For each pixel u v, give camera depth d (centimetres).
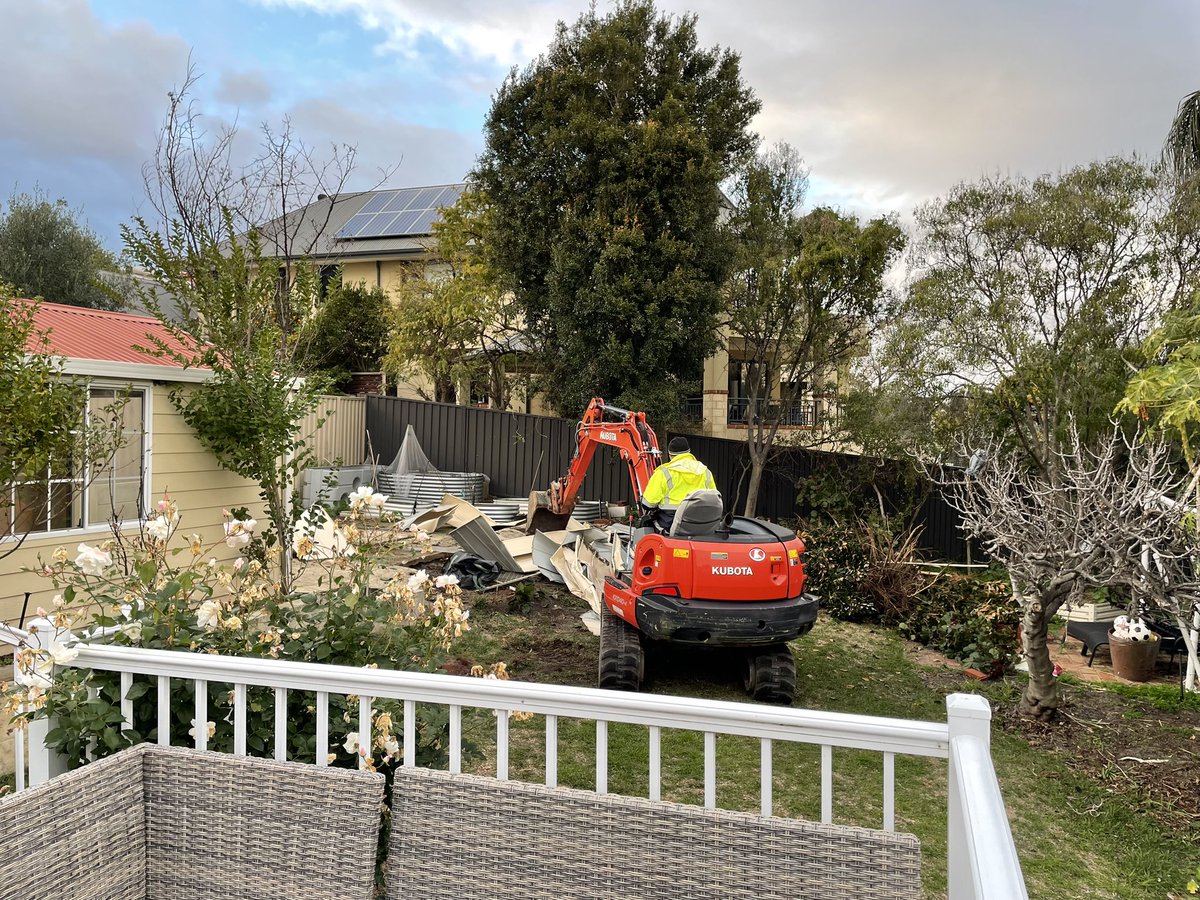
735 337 1820
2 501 629
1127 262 1188
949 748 215
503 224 1565
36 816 241
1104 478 598
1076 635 905
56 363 718
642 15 1540
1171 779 573
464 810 252
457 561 1074
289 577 827
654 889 237
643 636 745
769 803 238
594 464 1716
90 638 325
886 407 1325
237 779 271
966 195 1272
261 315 989
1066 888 438
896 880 221
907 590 1015
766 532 765
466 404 2100
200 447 922
